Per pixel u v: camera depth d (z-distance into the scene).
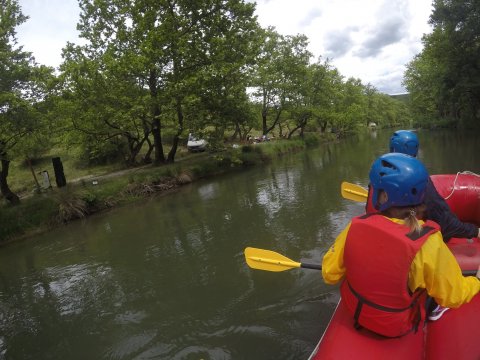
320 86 32.03
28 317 5.29
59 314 5.23
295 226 7.34
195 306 4.82
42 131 11.66
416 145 3.40
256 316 4.35
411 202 1.88
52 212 10.77
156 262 6.59
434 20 23.62
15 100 10.09
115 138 18.80
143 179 13.72
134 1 15.71
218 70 15.67
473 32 21.89
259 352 3.72
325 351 2.24
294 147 26.78
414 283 1.83
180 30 16.25
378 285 1.93
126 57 14.71
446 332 2.28
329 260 2.23
